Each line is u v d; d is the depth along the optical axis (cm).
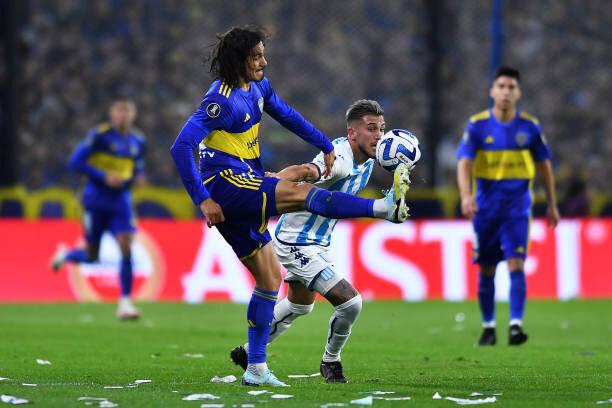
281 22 6825
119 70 6625
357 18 6906
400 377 2420
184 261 5369
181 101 6688
